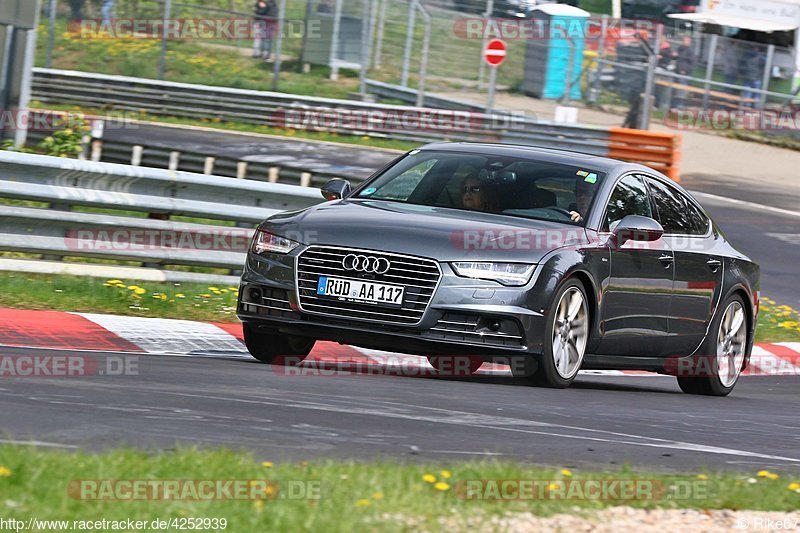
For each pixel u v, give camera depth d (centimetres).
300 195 4159
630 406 2748
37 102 9912
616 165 3109
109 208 3678
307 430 1958
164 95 9944
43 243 3559
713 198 8738
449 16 11725
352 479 1520
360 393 2452
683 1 11994
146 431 1816
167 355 2902
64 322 3139
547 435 2150
